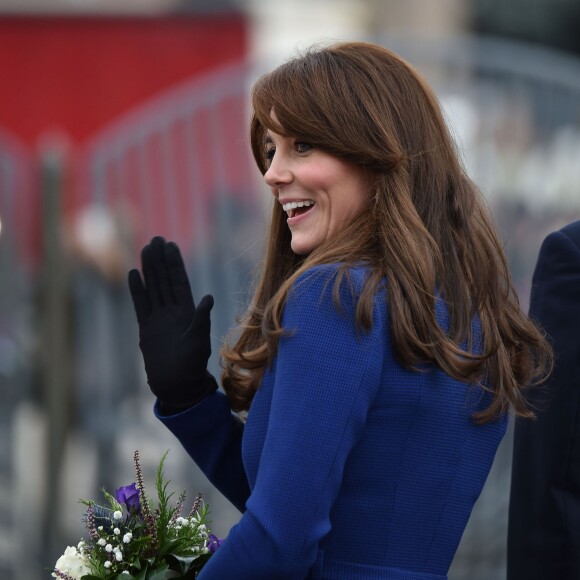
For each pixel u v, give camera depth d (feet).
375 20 93.04
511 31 102.83
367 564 24.03
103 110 82.79
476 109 66.80
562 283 30.14
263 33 83.97
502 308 26.45
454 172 26.35
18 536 65.00
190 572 26.00
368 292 23.58
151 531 26.22
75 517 65.00
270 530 22.57
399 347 23.71
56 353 64.28
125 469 64.08
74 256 64.64
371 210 25.21
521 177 65.98
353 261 24.30
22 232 64.64
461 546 61.31
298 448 22.86
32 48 82.69
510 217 65.26
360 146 24.99
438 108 26.35
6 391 65.00
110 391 64.64
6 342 65.05
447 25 97.71
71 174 65.10
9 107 82.48
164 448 63.82
